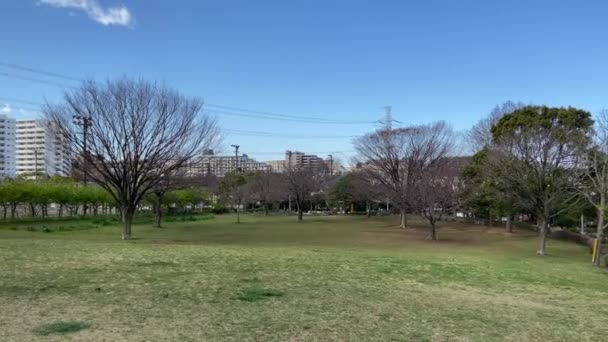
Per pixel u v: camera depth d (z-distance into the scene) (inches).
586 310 316.8
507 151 912.9
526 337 229.6
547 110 1163.9
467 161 1477.6
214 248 643.5
